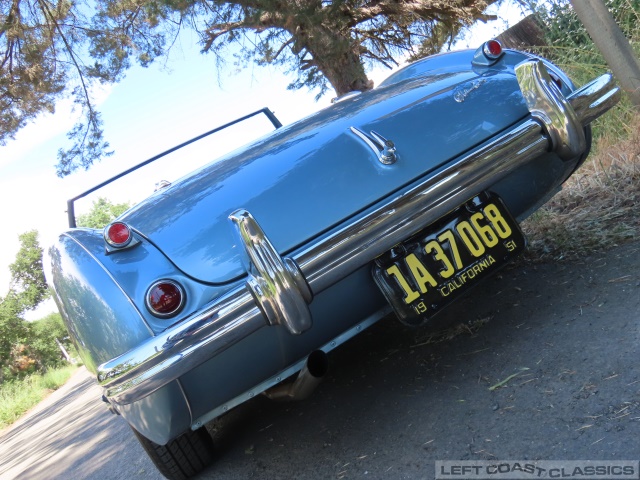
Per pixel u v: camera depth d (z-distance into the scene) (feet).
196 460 8.17
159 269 6.28
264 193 6.88
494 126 7.39
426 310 6.70
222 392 6.61
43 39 37.24
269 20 31.40
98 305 6.15
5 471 20.84
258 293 5.84
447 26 35.86
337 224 6.55
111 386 5.84
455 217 7.02
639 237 9.06
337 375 9.12
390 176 6.84
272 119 11.49
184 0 29.81
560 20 18.31
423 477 5.76
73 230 7.18
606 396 5.78
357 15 34.04
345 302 6.72
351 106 8.53
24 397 60.95
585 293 8.02
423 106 7.69
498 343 7.76
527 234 11.08
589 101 7.77
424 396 7.34
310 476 6.78
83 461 14.33
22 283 109.50
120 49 36.01
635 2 17.02
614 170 12.12
